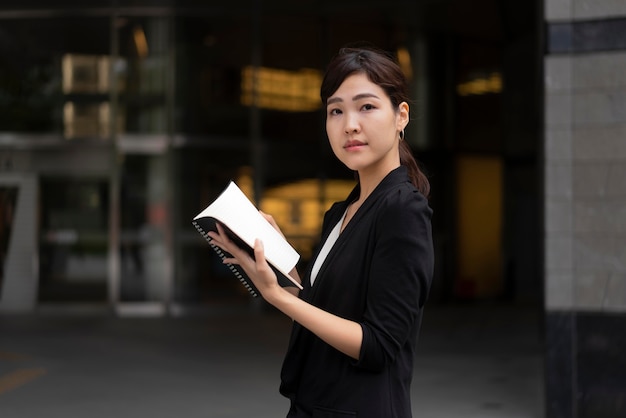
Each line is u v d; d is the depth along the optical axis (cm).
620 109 571
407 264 174
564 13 582
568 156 580
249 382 759
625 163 569
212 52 1374
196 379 774
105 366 849
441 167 1494
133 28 1371
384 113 184
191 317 1323
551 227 581
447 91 1486
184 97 1370
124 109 1370
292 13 1345
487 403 661
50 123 1367
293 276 207
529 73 1506
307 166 1384
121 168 1364
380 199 183
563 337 574
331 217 207
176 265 1359
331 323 172
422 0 1234
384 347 173
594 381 569
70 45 1367
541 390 714
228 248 175
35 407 648
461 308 1428
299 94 1384
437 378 774
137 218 1364
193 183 1368
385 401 180
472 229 1518
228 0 1283
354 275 181
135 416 618
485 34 1470
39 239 1365
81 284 1362
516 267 1525
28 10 1322
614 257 568
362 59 184
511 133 1524
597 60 576
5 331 1136
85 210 1366
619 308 566
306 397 187
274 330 1153
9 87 1364
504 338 1059
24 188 1367
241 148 1375
